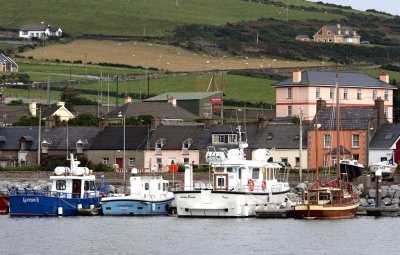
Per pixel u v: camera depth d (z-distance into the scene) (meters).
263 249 189.88
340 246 193.50
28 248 192.75
